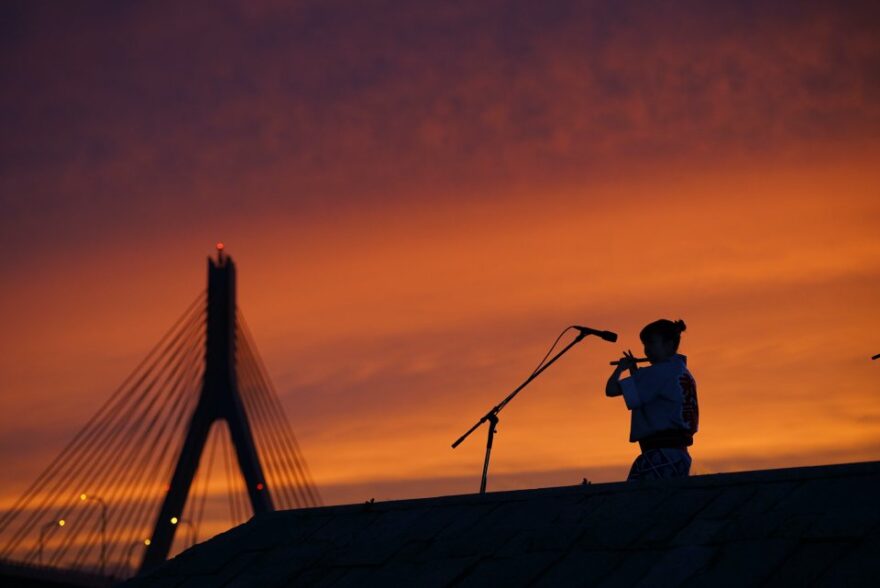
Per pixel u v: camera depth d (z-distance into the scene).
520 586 10.64
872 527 9.27
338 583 12.12
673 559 10.03
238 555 13.70
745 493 10.59
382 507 13.49
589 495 11.81
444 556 11.72
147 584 13.73
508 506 12.31
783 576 9.22
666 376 12.86
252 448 99.25
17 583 87.94
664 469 12.60
